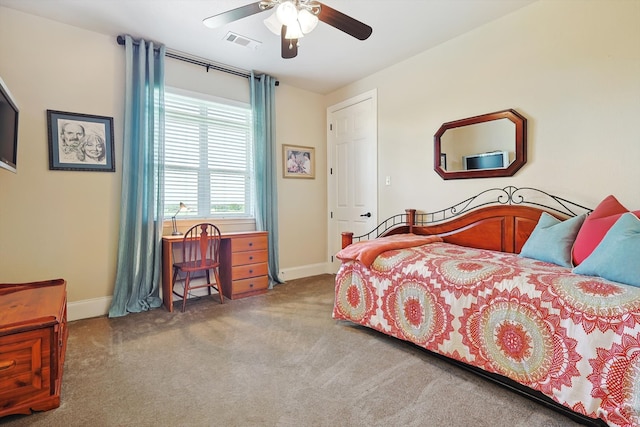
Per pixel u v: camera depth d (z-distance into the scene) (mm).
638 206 2090
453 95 3084
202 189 3582
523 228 2566
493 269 1853
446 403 1582
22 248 2621
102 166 2938
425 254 2324
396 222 3670
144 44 3033
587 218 1998
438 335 1974
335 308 2678
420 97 3377
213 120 3643
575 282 1545
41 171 2686
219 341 2330
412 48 3254
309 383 1771
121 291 2961
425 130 3344
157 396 1651
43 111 2686
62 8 2551
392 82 3662
